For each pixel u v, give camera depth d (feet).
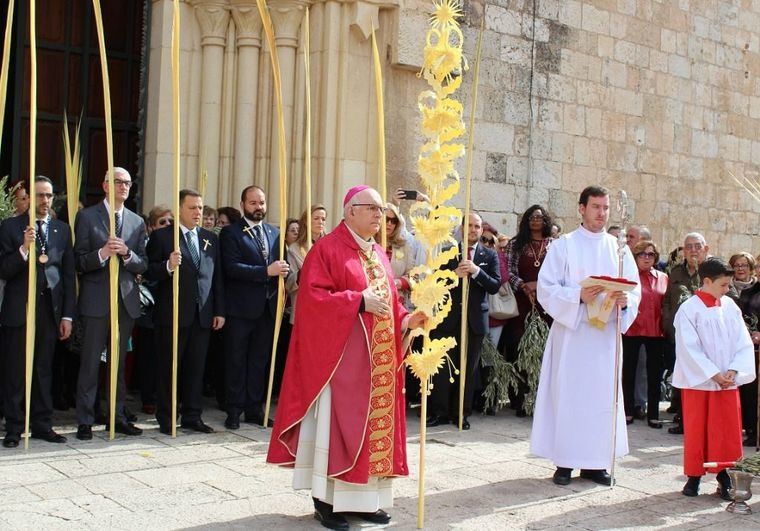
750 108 43.75
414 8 30.91
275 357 24.80
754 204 44.11
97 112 31.35
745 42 43.34
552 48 35.76
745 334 18.98
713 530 16.30
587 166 37.04
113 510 15.97
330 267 15.88
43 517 15.42
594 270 19.81
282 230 23.08
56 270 21.33
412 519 16.37
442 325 25.54
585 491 18.76
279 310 23.17
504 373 26.89
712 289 19.08
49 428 21.21
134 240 22.48
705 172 41.78
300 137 29.68
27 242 20.03
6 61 20.03
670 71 40.14
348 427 15.20
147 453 20.29
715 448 18.40
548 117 35.65
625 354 27.30
